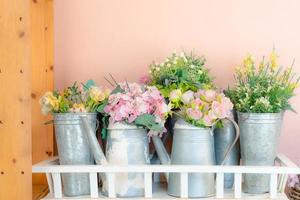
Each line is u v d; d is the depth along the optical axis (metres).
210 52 1.61
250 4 1.61
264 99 1.31
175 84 1.37
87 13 1.63
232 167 1.26
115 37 1.63
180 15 1.62
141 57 1.62
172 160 1.34
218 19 1.61
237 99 1.39
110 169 1.27
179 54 1.54
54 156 1.53
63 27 1.63
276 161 1.43
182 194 1.28
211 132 1.34
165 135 1.44
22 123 1.18
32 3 1.58
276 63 1.45
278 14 1.61
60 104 1.33
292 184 1.50
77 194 1.33
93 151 1.31
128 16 1.62
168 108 1.29
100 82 1.62
